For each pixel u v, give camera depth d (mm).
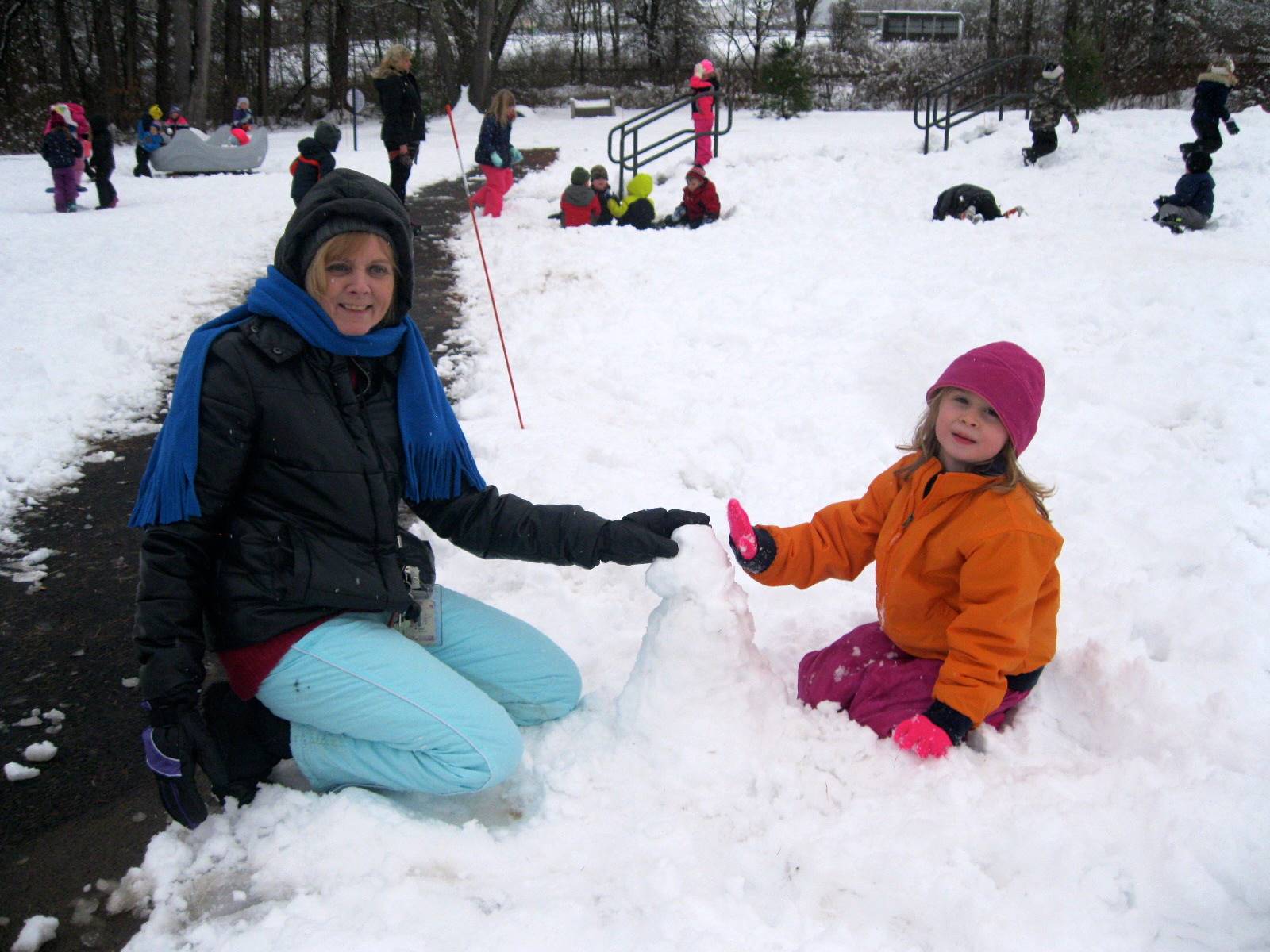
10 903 2201
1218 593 3400
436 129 24344
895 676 2707
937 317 6426
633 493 4324
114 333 6234
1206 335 5938
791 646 3182
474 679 2648
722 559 2604
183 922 2127
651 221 11227
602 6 39750
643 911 2125
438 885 2186
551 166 16062
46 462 4523
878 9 45531
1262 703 2846
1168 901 2121
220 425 2180
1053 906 2094
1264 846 2217
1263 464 4445
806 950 2000
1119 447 4680
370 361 2379
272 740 2473
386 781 2400
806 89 22203
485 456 4703
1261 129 13289
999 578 2494
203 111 26031
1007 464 2557
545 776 2510
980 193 9914
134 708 2902
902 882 2176
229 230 10180
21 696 2939
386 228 2227
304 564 2285
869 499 2859
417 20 35469
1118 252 7938
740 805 2430
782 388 5539
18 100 27922
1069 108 12883
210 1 25406
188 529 2182
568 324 6781
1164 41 25391
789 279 7684
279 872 2229
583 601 3438
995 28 29984
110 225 10547
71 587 3537
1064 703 2881
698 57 35344
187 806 2115
